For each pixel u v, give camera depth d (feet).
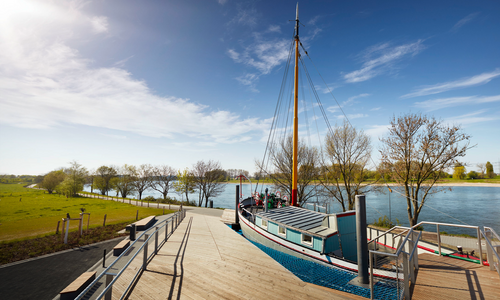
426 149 66.03
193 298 18.72
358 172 88.22
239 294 19.56
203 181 181.16
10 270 32.71
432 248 32.58
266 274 24.29
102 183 241.55
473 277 20.02
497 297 16.29
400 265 24.72
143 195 276.00
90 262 35.50
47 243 46.44
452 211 116.26
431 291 17.83
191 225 60.29
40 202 156.76
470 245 48.14
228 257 30.50
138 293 19.65
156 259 29.68
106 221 74.64
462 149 62.18
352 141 87.61
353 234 34.58
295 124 60.64
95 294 22.45
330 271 30.17
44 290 26.76
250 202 71.05
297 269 31.27
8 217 88.12
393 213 111.14
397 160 72.33
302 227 35.86
